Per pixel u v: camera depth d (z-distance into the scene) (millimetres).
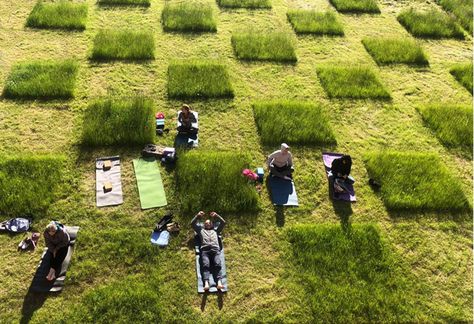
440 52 17312
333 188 10961
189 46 15906
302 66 15516
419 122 13547
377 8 19906
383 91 14422
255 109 13086
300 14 18547
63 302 8188
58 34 15844
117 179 10641
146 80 14016
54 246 8375
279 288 8758
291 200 10570
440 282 9203
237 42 16062
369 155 11914
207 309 8320
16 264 8711
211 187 10445
